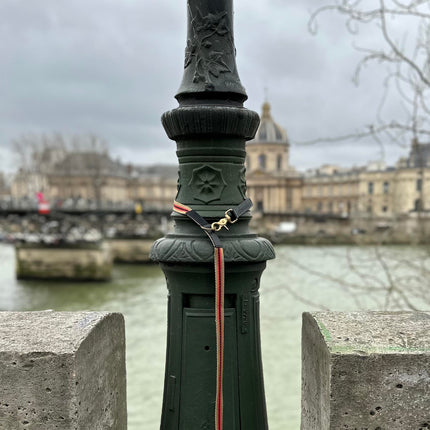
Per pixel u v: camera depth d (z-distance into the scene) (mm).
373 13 4973
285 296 18062
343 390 1691
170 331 2062
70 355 1678
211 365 1993
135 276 38312
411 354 1674
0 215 37219
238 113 1892
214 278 1956
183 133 1932
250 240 1981
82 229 40594
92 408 1864
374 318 2006
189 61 1966
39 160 81125
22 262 35344
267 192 97938
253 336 2045
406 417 1696
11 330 1851
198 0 1919
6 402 1705
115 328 2145
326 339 1784
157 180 115625
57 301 27047
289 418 9500
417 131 5445
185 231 1998
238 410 2008
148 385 12109
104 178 97562
